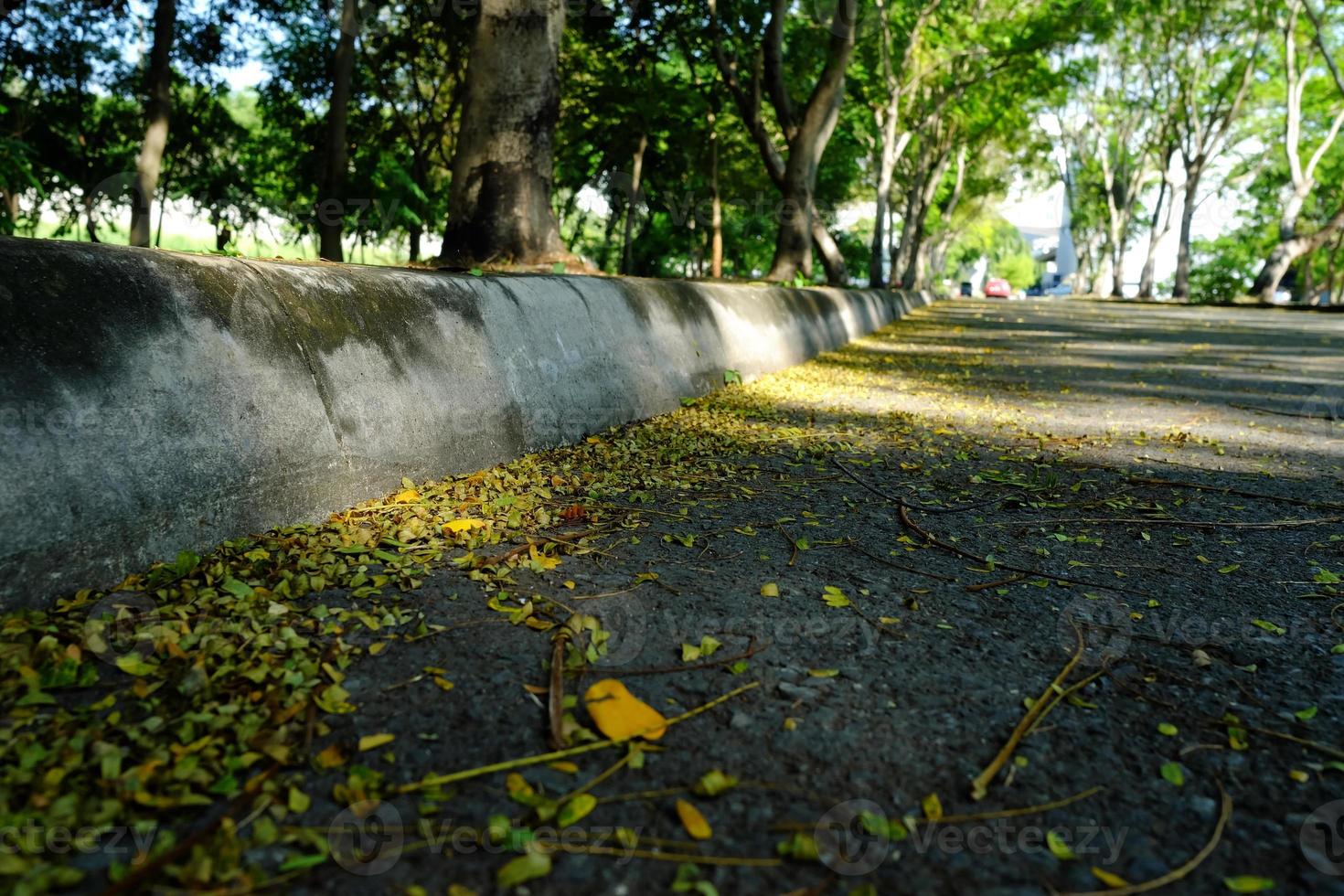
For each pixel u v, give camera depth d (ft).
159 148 32.37
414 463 9.43
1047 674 5.59
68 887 3.32
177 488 6.61
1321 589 7.32
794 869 3.64
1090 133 133.80
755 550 8.23
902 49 76.18
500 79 19.63
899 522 9.45
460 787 4.14
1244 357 30.78
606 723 4.69
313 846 3.67
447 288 11.02
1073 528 9.26
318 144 55.83
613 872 3.57
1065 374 26.00
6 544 5.36
